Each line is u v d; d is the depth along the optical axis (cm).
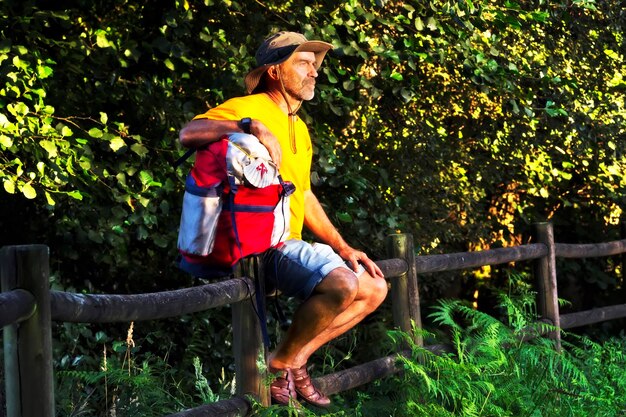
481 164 1032
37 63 630
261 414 434
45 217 762
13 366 317
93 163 686
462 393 523
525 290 681
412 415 516
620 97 1061
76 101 714
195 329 800
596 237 1184
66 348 740
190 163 725
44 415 320
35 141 625
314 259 457
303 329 460
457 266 661
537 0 791
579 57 1003
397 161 931
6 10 649
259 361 446
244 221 438
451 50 798
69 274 791
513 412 549
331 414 462
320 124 783
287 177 476
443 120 1012
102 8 744
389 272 569
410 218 944
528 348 582
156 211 767
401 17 727
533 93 833
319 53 498
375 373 554
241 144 429
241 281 445
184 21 683
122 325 782
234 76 706
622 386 609
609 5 1016
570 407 552
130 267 812
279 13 751
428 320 1007
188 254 443
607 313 876
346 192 810
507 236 1148
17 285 316
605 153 1061
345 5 704
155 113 716
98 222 718
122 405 505
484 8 723
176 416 392
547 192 1105
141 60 720
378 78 851
